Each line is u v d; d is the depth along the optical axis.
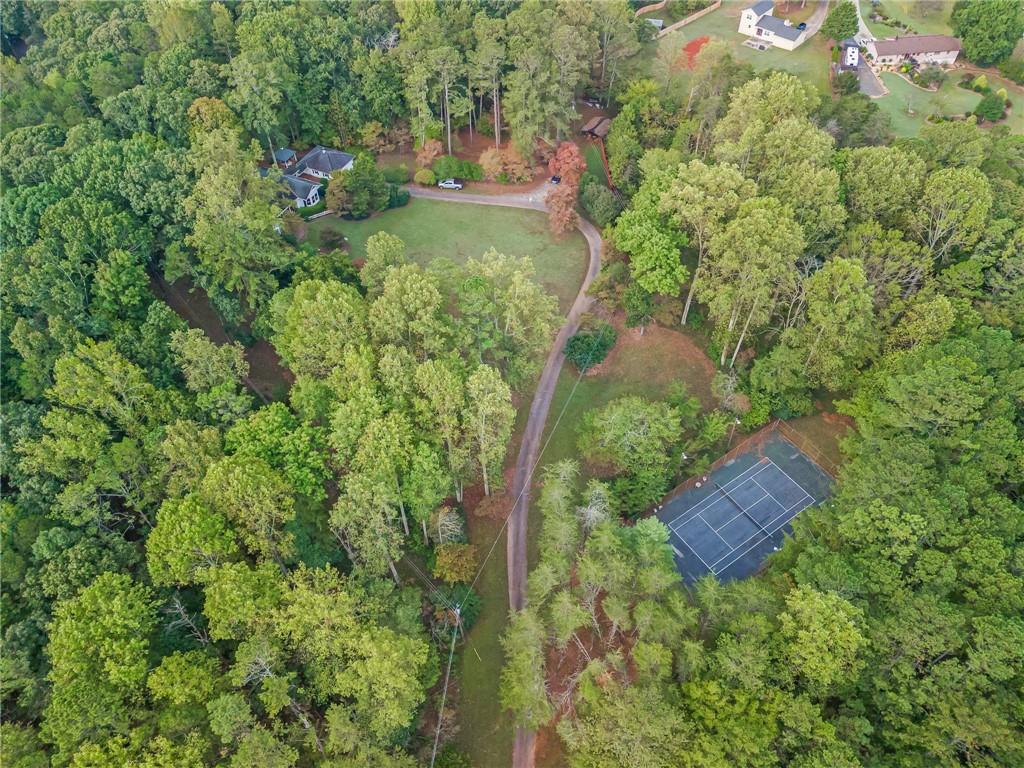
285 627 50.88
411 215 111.56
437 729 57.81
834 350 74.75
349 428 62.62
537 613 60.88
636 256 85.75
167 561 53.69
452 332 71.50
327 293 70.88
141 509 63.00
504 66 120.00
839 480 67.69
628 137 109.56
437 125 115.19
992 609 49.34
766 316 77.19
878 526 55.88
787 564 60.66
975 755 42.84
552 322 80.06
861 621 48.81
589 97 137.25
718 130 98.00
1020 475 58.50
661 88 124.06
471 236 107.50
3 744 45.16
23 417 63.06
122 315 76.81
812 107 102.56
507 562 70.25
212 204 78.75
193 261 86.31
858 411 71.75
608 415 73.38
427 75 109.56
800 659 47.69
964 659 47.50
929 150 91.25
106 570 55.19
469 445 68.31
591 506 65.31
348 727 47.91
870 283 76.50
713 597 54.31
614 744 47.69
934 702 45.09
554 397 85.06
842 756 42.78
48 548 54.97
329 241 102.56
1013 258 74.44
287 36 114.69
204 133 94.12
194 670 48.88
